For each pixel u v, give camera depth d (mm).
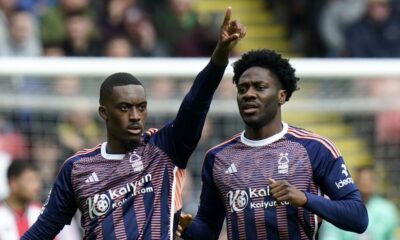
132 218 15766
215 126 25703
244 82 16312
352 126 26594
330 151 16234
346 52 33594
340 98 26375
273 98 16312
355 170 25406
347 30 33688
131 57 32219
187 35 33469
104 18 32094
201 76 15727
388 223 25125
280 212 16062
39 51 31250
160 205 15820
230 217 16359
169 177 15938
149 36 32625
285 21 37562
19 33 30641
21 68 25453
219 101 25609
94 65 25547
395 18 33594
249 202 16188
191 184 25547
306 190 16094
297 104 26312
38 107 25594
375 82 26391
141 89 15867
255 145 16453
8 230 22906
